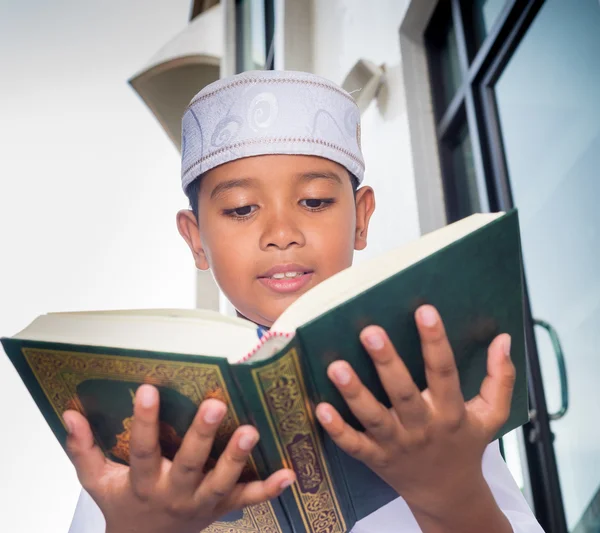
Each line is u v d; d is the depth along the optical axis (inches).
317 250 47.6
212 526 40.5
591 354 72.1
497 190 98.4
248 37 235.8
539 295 85.4
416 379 33.4
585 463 73.9
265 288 47.4
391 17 123.1
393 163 121.4
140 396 30.8
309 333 29.1
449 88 117.6
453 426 32.4
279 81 51.1
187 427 32.7
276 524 37.2
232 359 30.2
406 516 46.5
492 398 34.4
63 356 32.3
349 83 130.7
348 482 36.4
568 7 78.0
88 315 33.2
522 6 90.7
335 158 50.8
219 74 226.1
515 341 35.7
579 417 75.3
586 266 73.1
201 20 221.5
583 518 74.8
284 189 48.4
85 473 35.1
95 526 47.5
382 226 126.3
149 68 219.9
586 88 73.7
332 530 36.7
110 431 34.8
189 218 57.0
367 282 31.0
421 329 30.6
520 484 88.4
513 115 95.3
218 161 49.7
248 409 30.7
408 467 33.3
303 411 31.9
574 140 76.6
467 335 33.4
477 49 109.7
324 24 161.0
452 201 111.8
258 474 34.4
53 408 35.0
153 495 33.0
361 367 31.4
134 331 31.8
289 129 49.5
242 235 48.1
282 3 171.5
